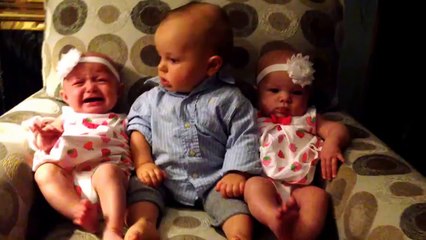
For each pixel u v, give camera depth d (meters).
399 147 1.50
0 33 1.57
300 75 1.14
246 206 1.01
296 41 1.23
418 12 1.37
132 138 1.13
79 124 1.10
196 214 1.06
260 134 1.13
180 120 1.11
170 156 1.10
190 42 1.09
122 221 0.96
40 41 1.59
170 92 1.15
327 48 1.25
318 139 1.13
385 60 1.43
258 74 1.19
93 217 0.95
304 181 1.07
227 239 0.97
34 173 1.01
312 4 1.25
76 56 1.13
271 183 1.04
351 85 1.75
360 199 0.92
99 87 1.13
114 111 1.20
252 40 1.22
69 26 1.21
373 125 1.52
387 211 0.86
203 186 1.07
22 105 1.18
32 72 1.63
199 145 1.10
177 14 1.11
